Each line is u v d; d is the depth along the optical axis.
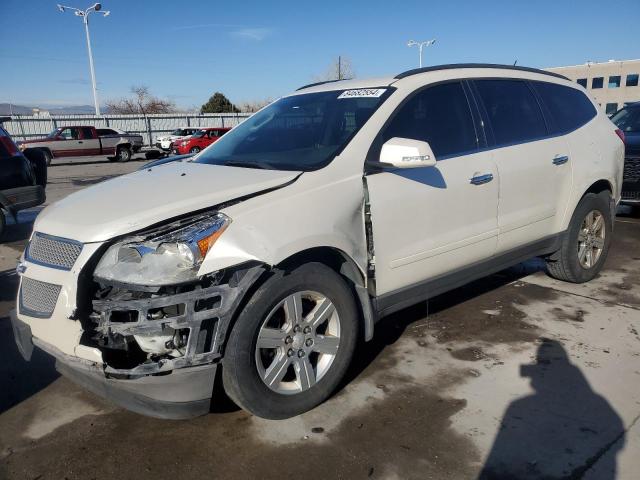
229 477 2.58
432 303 4.70
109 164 25.42
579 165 4.64
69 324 2.69
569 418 2.96
